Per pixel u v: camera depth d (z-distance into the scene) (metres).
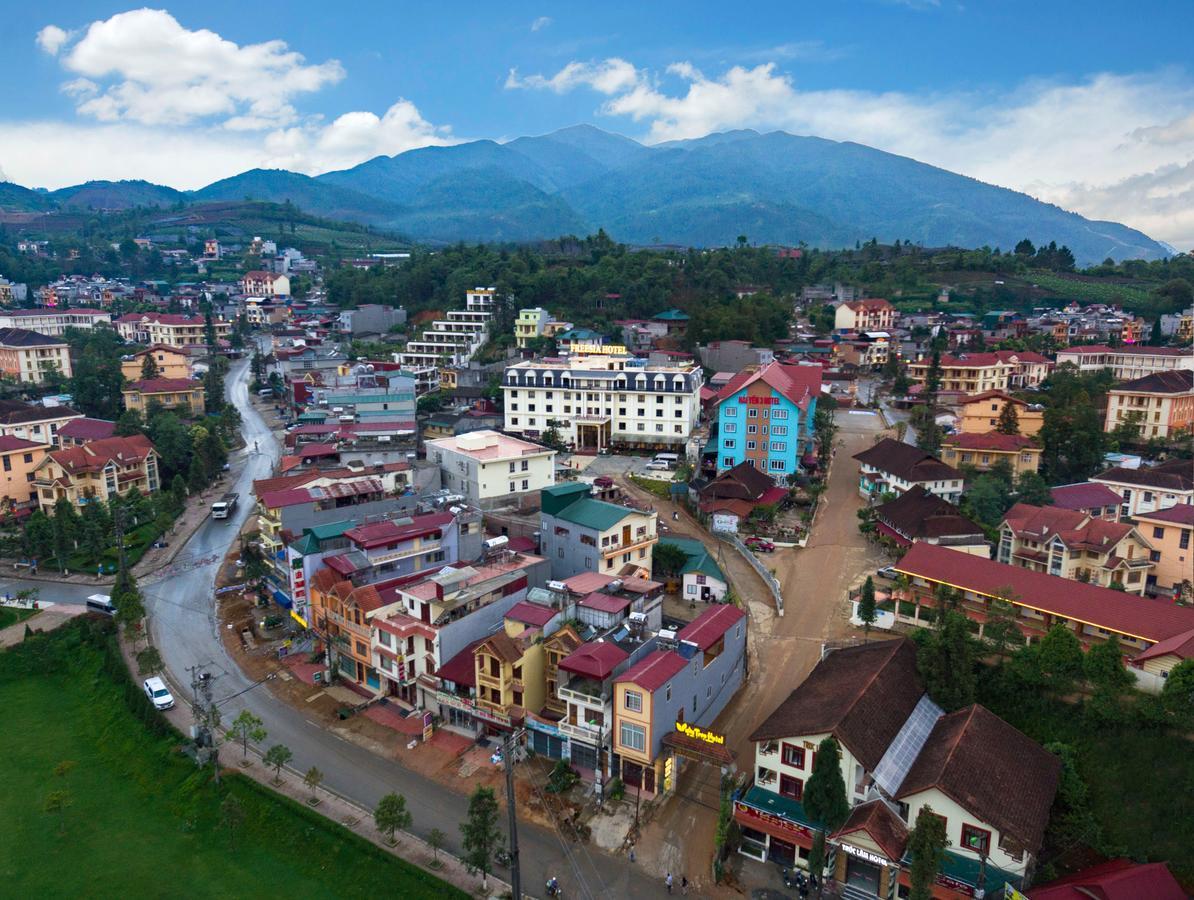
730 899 47.03
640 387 130.38
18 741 66.62
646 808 54.00
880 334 189.00
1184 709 50.69
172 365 177.75
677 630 63.31
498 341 185.00
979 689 59.28
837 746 48.06
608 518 78.50
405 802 54.78
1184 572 73.94
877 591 77.62
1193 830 47.12
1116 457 113.00
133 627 78.25
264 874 51.22
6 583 93.56
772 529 97.25
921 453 101.50
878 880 46.91
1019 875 44.44
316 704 68.12
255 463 137.12
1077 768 52.41
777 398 112.38
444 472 101.50
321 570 73.75
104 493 110.12
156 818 57.06
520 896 45.41
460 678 62.19
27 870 52.06
